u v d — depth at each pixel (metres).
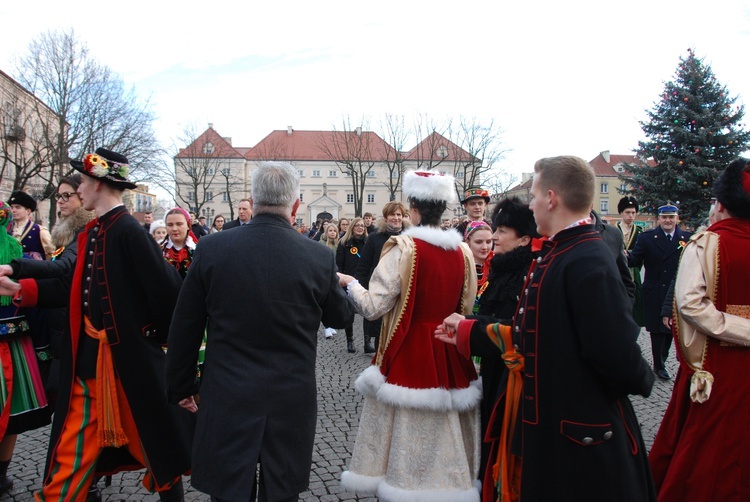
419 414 2.79
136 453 2.94
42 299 3.05
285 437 2.29
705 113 20.02
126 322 2.84
